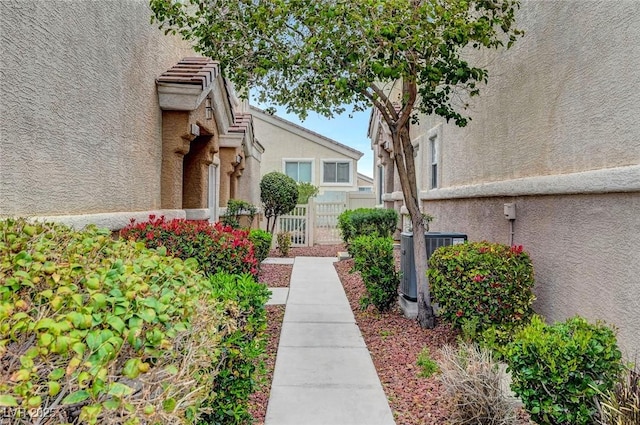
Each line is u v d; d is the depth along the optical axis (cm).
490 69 747
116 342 186
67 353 178
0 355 161
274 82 690
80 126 456
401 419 388
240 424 355
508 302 516
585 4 476
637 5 395
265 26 559
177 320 234
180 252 503
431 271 579
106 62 519
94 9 485
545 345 338
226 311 333
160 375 210
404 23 505
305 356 540
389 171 1777
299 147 2472
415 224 657
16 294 202
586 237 474
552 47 547
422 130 1298
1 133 329
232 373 335
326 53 545
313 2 531
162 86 700
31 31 365
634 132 399
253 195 1645
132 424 172
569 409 325
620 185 407
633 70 400
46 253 252
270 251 1555
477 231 822
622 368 337
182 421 198
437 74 539
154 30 690
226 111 988
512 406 371
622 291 413
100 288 217
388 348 568
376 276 729
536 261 588
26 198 362
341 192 2400
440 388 447
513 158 663
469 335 518
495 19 550
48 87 393
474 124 840
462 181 916
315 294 889
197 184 895
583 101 481
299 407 409
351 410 404
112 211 542
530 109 606
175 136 732
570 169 507
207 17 616
